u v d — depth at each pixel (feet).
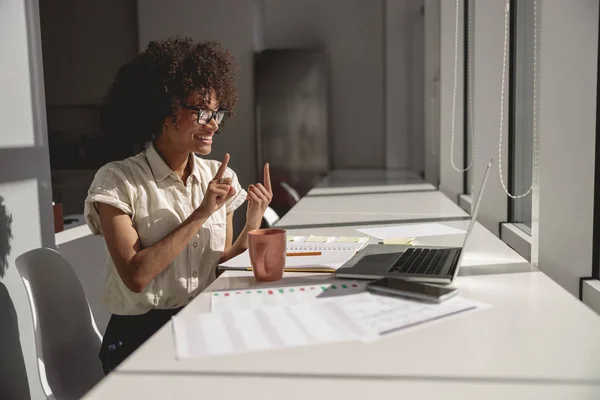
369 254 5.15
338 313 3.60
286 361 2.93
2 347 5.29
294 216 8.16
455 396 2.55
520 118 9.00
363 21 21.48
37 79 6.13
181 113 5.06
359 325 3.38
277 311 3.65
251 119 18.22
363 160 21.88
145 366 2.89
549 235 5.97
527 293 4.05
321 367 2.85
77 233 8.43
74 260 8.15
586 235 5.93
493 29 9.04
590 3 5.62
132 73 5.21
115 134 5.41
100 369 5.11
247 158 18.34
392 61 21.24
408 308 3.68
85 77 19.43
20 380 5.59
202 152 5.18
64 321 4.92
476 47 9.12
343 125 21.90
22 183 5.78
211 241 5.34
